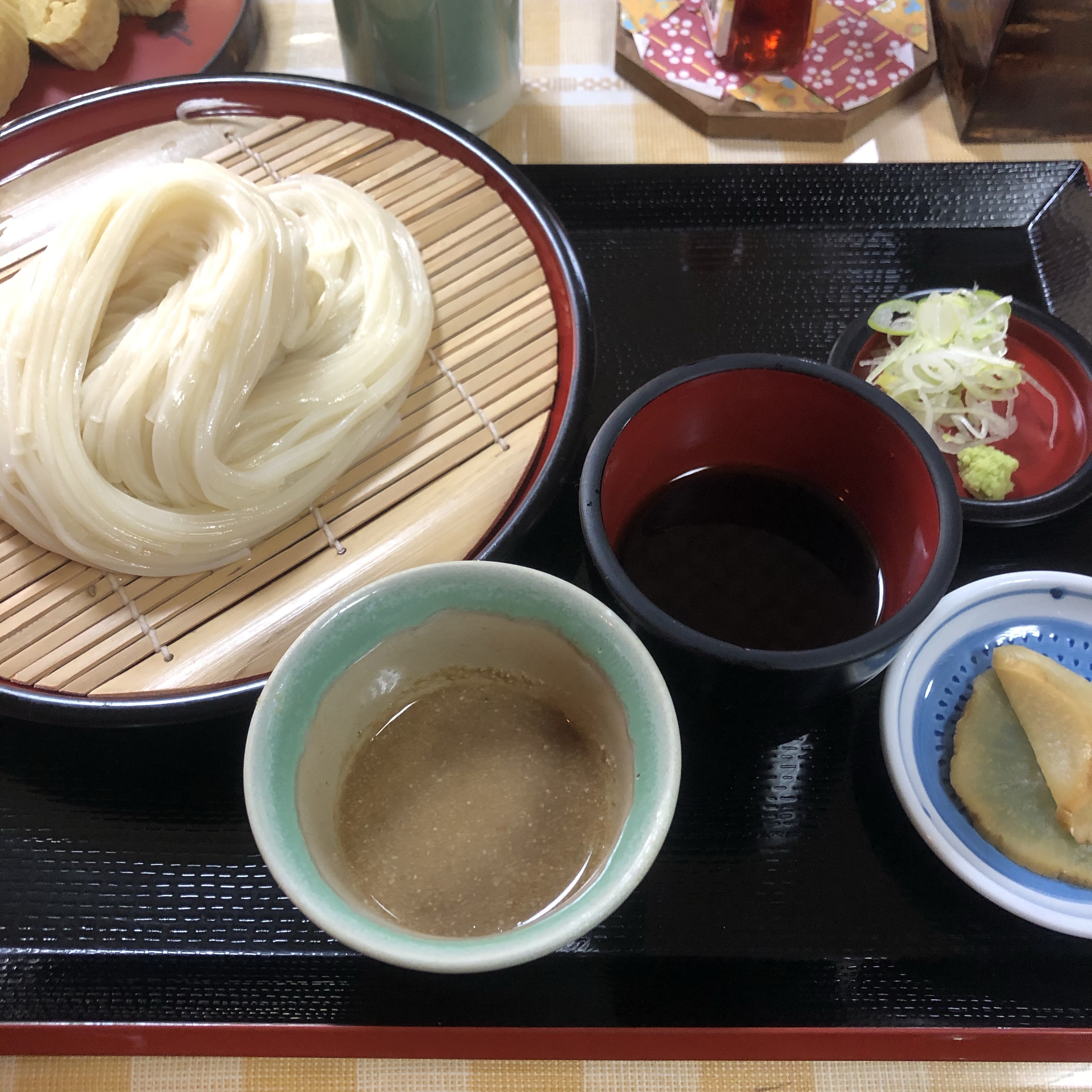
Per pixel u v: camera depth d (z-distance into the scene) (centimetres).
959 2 41
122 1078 28
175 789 30
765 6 39
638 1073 28
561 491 34
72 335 31
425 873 25
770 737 31
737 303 37
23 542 31
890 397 28
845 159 41
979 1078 28
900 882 29
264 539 32
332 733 25
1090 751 29
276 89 37
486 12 38
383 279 34
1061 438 35
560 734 27
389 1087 28
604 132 42
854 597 30
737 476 31
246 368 32
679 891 29
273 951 28
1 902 29
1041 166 39
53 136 37
